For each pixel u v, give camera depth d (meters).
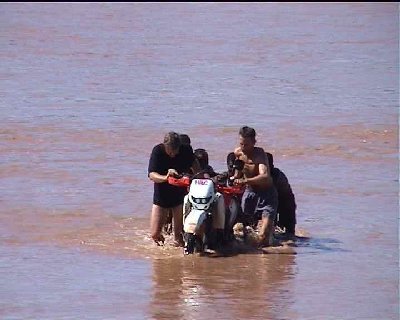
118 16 82.06
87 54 58.34
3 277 19.06
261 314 17.00
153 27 74.19
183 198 21.55
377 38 69.19
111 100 41.66
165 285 18.70
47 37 66.88
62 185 26.72
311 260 20.59
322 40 67.56
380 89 46.12
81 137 33.44
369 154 31.55
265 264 20.30
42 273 19.34
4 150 31.09
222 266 20.12
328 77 50.16
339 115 38.72
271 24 77.56
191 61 55.84
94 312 17.00
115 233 22.33
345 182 27.64
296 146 32.66
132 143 32.59
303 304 17.61
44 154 30.62
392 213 24.36
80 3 94.00
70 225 22.88
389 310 17.30
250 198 21.95
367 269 19.91
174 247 21.48
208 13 85.00
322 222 23.58
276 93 44.59
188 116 38.09
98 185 26.80
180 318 16.73
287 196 22.39
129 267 19.91
